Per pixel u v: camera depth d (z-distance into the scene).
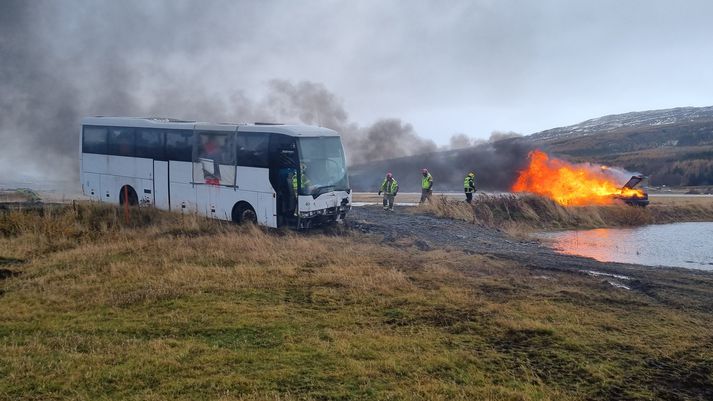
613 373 6.55
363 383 5.93
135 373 5.96
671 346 7.51
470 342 7.43
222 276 10.47
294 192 15.93
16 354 6.38
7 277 10.07
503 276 11.71
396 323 8.15
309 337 7.33
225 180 17.03
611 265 14.58
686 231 24.50
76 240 13.63
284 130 16.08
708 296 10.92
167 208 18.36
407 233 17.48
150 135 18.70
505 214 24.81
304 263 11.95
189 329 7.56
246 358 6.51
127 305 8.59
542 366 6.71
